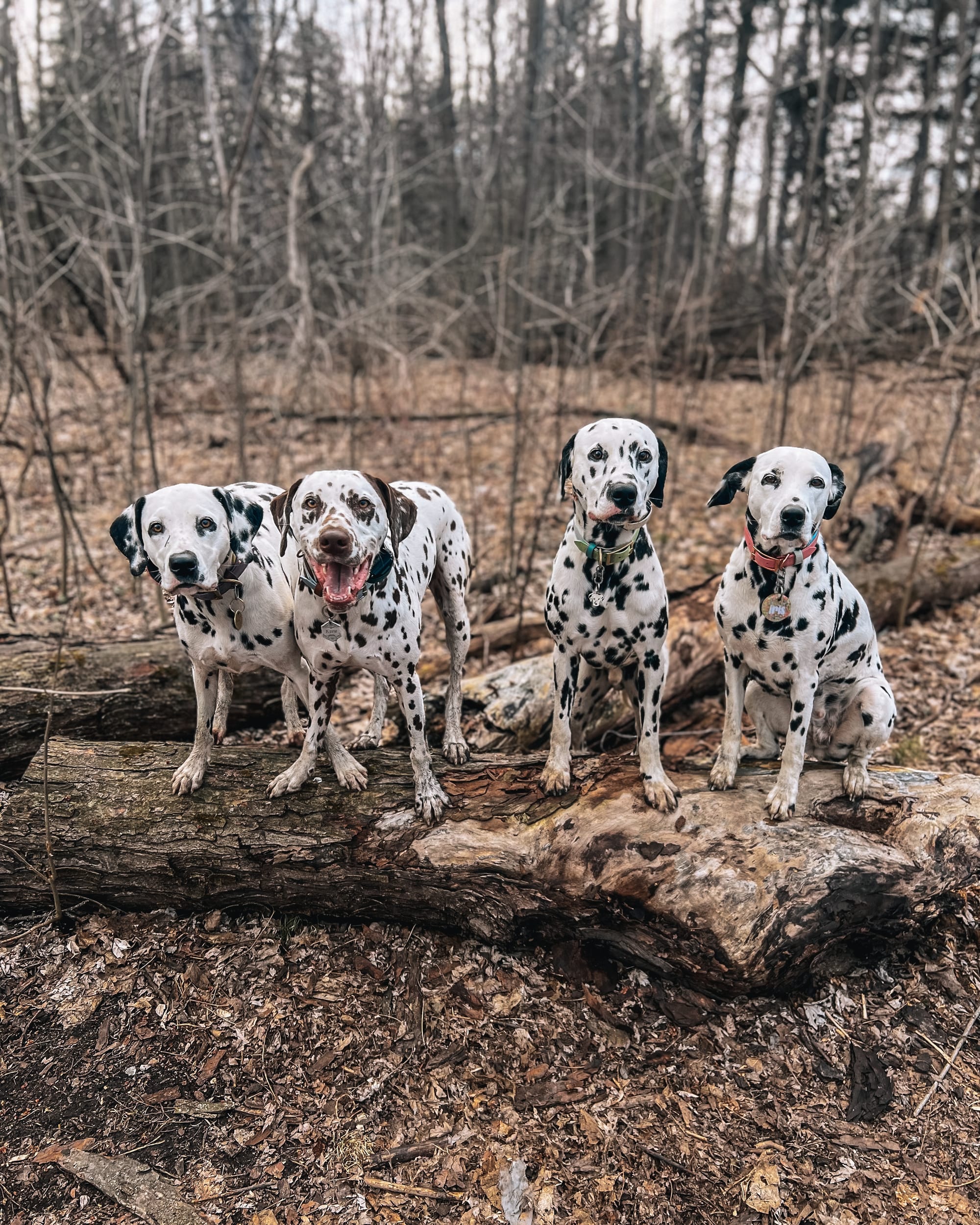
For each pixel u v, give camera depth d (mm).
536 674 4387
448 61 17125
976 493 7676
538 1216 2359
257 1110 2662
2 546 5949
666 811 3064
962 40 14367
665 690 4598
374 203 11320
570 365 9859
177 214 11992
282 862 3182
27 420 7926
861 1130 2574
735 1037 2867
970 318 6203
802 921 2807
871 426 8875
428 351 13062
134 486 6039
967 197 13961
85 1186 2443
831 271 8062
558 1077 2756
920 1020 2924
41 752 3662
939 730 4621
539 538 7004
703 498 8172
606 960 3152
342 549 2699
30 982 3094
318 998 3033
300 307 8875
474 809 3225
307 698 3305
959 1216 2332
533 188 12758
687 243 15398
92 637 5043
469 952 3225
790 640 2980
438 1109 2662
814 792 3150
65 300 9828
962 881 2971
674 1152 2520
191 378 10703
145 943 3248
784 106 18656
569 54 17016
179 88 12523
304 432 9711
